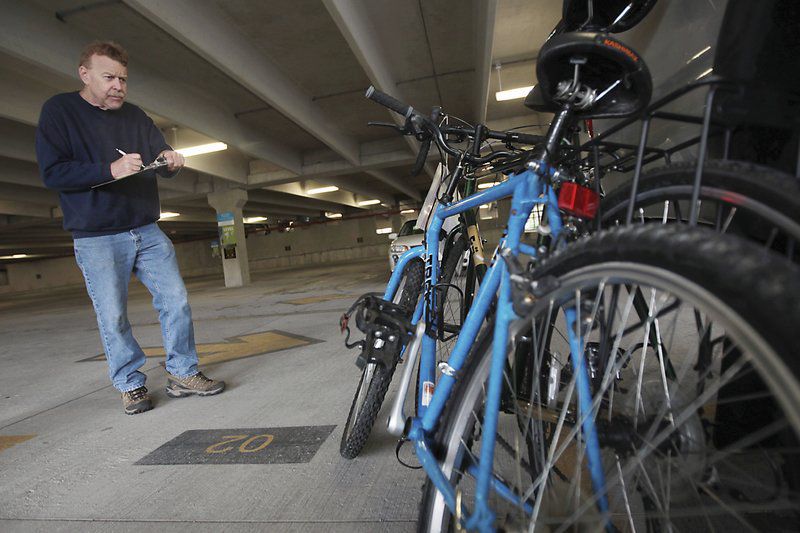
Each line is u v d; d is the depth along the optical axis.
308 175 15.56
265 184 16.44
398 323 1.46
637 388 0.80
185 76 8.58
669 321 0.71
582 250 0.67
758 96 0.70
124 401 2.55
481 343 0.93
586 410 0.74
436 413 1.04
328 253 38.53
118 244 2.47
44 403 2.97
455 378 1.03
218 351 4.00
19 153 9.59
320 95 10.33
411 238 9.15
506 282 0.84
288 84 9.25
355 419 1.75
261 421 2.24
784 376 0.43
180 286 2.68
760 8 0.81
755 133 0.94
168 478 1.76
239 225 16.45
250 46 7.71
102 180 2.25
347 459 1.76
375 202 30.64
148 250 2.61
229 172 14.94
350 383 2.69
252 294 10.69
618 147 0.96
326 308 6.29
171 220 25.80
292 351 3.70
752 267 0.45
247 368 3.28
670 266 0.54
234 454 1.90
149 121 2.71
